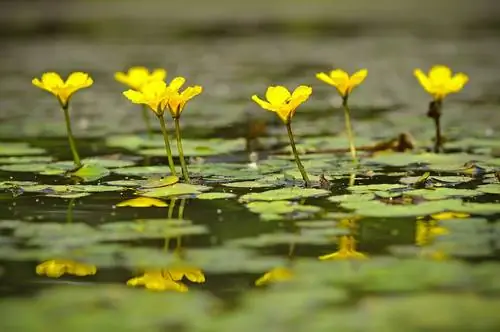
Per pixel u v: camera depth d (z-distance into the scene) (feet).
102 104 54.90
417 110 50.11
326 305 16.25
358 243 20.75
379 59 79.82
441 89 34.27
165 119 47.57
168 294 17.16
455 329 14.80
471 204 24.47
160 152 35.04
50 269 18.97
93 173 30.19
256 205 24.53
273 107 26.78
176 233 21.74
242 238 21.27
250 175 29.50
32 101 56.80
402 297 16.58
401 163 31.50
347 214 23.67
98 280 18.16
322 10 161.48
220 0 199.72
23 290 17.52
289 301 16.51
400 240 20.99
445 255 19.58
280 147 36.37
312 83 65.57
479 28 116.47
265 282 17.85
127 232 21.91
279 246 20.56
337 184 27.73
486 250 19.97
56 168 31.17
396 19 137.08
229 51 90.12
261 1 193.98
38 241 21.16
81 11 160.04
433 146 36.14
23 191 27.25
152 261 19.42
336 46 93.97
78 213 24.08
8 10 160.76
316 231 21.88
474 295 16.63
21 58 82.74
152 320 15.52
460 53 83.66
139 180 28.91
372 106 52.85
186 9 167.73
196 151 35.24
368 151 35.19
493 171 29.81
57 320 15.46
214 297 16.94
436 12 152.87
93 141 38.78
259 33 113.29
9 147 36.96
